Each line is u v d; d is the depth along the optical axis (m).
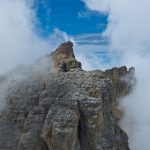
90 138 75.62
